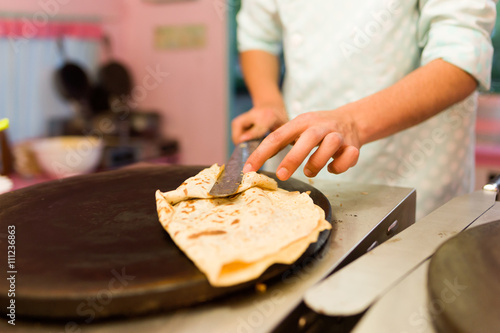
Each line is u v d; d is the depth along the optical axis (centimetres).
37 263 48
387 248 50
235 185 71
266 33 137
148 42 257
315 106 123
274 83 128
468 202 68
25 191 77
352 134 75
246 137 95
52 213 66
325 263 50
